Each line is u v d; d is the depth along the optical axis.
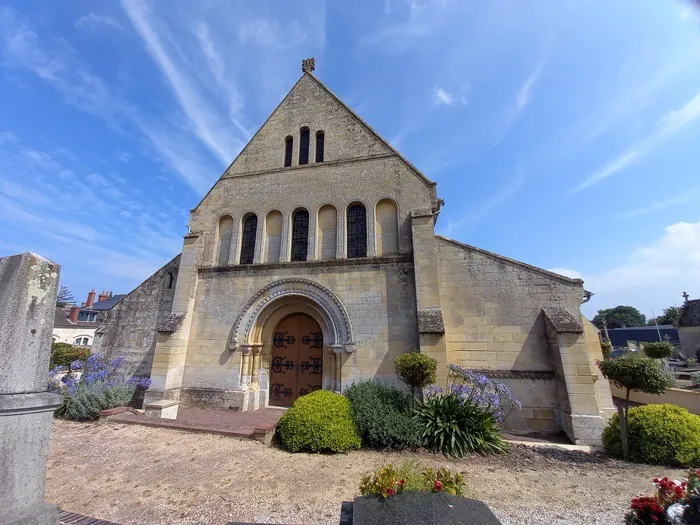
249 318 12.77
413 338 11.16
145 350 13.81
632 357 8.44
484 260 11.52
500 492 6.09
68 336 39.22
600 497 5.89
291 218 13.81
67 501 5.57
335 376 11.52
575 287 10.60
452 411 8.74
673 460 7.49
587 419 8.99
